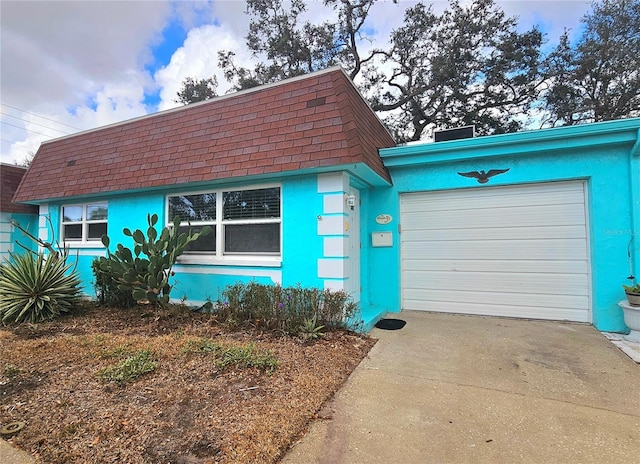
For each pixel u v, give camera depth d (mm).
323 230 5277
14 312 5621
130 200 7340
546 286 5574
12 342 4488
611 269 5027
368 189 6648
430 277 6348
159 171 6484
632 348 4230
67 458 2158
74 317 5906
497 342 4547
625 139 4797
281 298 4973
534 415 2740
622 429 2525
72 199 8219
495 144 5465
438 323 5531
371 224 6625
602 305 5055
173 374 3354
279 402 2838
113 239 7570
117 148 7586
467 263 6090
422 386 3293
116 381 3193
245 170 5465
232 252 6211
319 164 4902
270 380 3240
